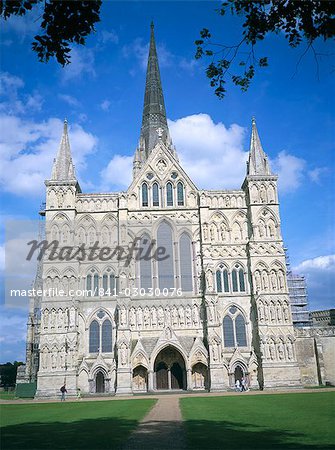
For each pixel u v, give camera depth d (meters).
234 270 79.75
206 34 20.19
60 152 83.81
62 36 18.69
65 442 23.30
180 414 36.50
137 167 100.12
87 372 73.31
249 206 81.88
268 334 74.44
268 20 19.48
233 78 21.11
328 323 106.56
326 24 18.80
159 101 107.75
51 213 79.75
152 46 114.94
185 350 73.50
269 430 25.83
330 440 22.19
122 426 29.55
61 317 74.81
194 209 82.75
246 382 73.69
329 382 74.25
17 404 56.88
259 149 85.25
